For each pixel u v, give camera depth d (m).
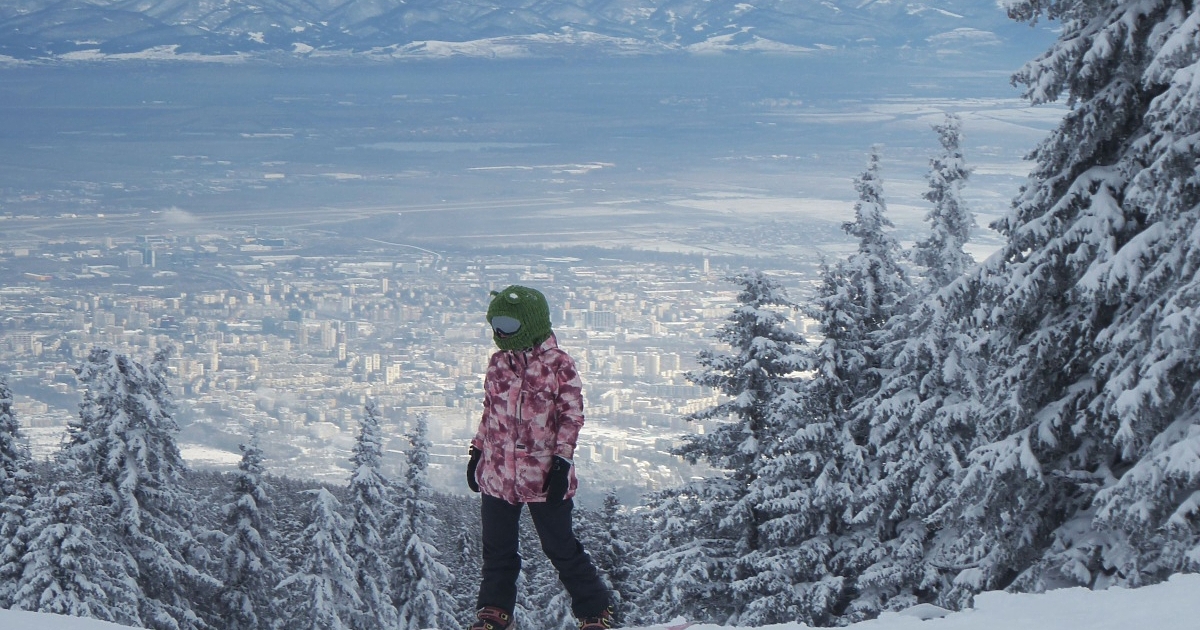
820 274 20.11
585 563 6.14
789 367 19.66
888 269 19.86
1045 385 13.35
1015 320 13.52
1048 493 13.09
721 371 20.31
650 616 23.91
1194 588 5.42
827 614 18.22
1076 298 12.94
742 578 19.50
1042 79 12.84
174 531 22.69
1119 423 11.82
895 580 17.09
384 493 25.53
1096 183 12.91
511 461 5.91
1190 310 10.56
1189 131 10.74
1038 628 5.05
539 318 5.85
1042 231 12.84
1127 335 11.74
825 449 18.72
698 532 20.41
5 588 18.80
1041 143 13.41
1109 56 12.23
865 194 20.05
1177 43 10.77
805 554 18.39
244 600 24.50
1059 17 13.19
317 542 24.41
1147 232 11.64
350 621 24.91
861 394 19.56
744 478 20.41
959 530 16.31
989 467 12.98
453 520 39.19
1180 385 11.27
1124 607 5.23
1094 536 12.30
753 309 19.64
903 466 17.45
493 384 5.96
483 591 6.13
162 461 22.67
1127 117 12.70
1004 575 13.46
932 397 17.50
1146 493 10.68
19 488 20.30
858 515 17.73
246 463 24.84
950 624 5.34
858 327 19.67
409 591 26.23
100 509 21.45
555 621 26.08
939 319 14.40
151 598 22.64
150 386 22.52
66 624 5.61
